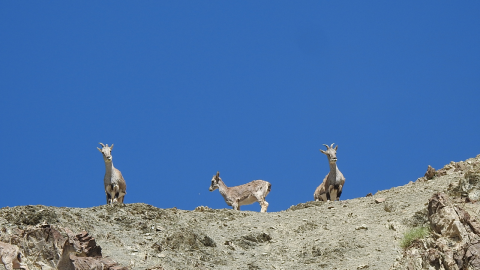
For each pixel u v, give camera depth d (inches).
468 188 2549.2
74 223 2484.0
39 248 2010.3
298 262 2431.1
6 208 2534.5
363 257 2373.3
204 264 2375.7
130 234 2556.6
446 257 2007.9
